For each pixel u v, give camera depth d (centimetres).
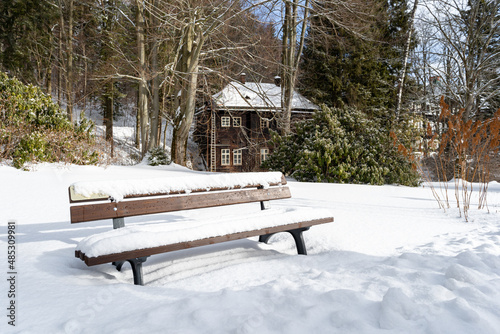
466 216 504
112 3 2077
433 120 2347
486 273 254
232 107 2492
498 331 154
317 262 304
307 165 1154
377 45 2455
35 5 1955
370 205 616
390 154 1218
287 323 163
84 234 372
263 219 300
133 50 2016
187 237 249
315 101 2459
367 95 2392
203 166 3106
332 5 1739
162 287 229
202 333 157
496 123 548
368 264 289
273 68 1756
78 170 908
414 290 205
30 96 948
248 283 249
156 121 1641
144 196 290
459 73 2123
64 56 2344
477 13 2106
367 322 168
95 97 2975
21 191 612
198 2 1438
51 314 177
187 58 1617
